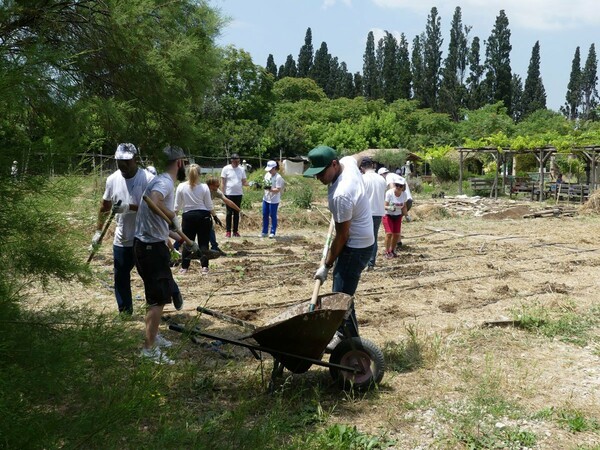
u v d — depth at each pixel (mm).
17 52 2910
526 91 106375
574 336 6828
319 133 71250
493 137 34062
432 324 7176
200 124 5496
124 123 4531
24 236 3000
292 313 5262
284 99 89812
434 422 4578
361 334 6734
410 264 11359
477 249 13352
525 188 32281
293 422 4438
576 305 8125
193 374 5031
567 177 40375
